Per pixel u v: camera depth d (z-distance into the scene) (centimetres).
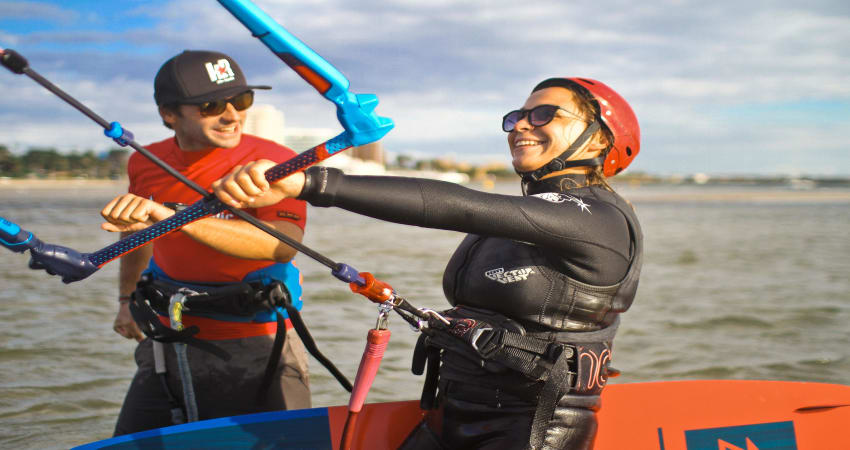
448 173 12631
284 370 250
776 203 4322
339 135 143
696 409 236
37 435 359
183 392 242
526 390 183
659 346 536
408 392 428
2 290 693
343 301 656
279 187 146
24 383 429
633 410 232
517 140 204
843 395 248
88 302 647
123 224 176
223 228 210
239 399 246
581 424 188
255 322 244
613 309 187
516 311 185
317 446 215
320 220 1775
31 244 153
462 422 192
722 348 535
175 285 242
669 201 4544
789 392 246
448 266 205
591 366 186
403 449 209
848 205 4097
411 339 540
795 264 1045
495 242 192
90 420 380
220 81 228
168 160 243
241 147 245
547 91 203
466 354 189
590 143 200
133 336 283
